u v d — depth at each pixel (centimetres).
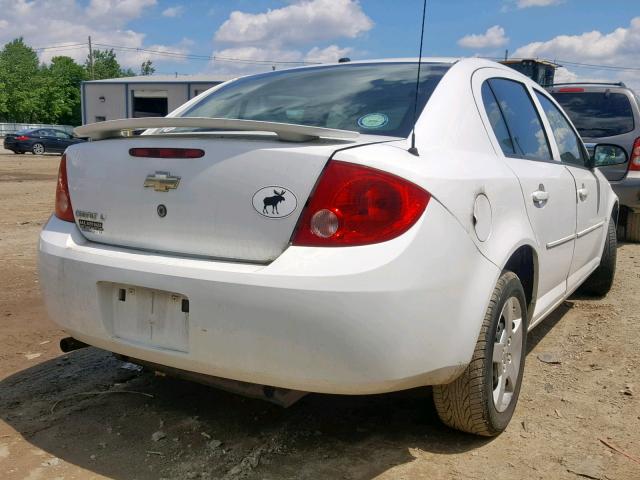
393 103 293
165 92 3788
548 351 409
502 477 259
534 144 364
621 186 740
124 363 378
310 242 227
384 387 231
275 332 223
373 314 220
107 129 275
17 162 2344
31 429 294
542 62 1420
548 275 354
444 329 240
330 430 296
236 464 266
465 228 249
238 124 234
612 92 781
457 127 287
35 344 404
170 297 247
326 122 294
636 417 313
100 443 282
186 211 249
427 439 289
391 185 227
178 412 313
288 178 230
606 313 491
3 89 6606
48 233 288
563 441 289
